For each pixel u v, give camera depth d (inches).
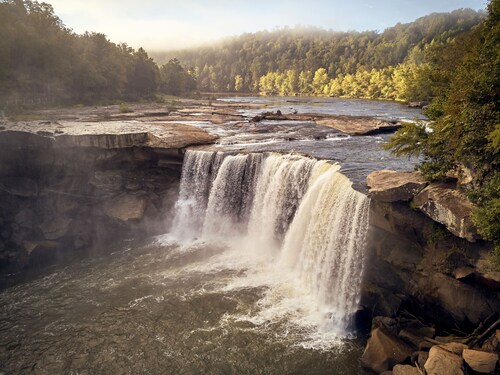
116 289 940.0
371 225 750.5
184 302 864.3
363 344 722.2
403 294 714.2
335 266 841.5
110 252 1161.4
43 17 3179.1
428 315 682.8
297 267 959.6
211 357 704.4
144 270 1029.2
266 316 807.7
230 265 1036.5
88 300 901.8
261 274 980.6
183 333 767.7
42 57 2765.7
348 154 1208.2
